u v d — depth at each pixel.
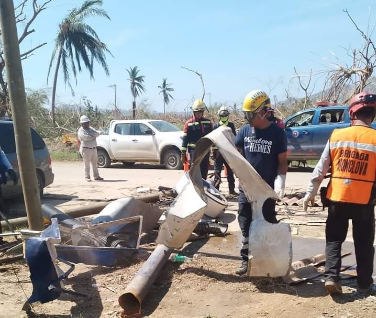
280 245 4.36
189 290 4.52
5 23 5.32
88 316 4.02
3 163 6.01
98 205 7.51
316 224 7.14
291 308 4.02
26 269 5.22
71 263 4.58
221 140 4.51
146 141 16.06
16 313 4.08
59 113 30.31
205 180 8.49
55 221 4.61
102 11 32.19
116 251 5.16
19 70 5.43
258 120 4.71
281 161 4.73
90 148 12.83
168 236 4.89
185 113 28.92
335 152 4.18
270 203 4.71
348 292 4.27
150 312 4.09
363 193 4.04
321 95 19.75
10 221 6.67
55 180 13.09
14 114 5.50
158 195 8.78
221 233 6.54
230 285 4.59
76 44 32.69
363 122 4.20
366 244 4.16
